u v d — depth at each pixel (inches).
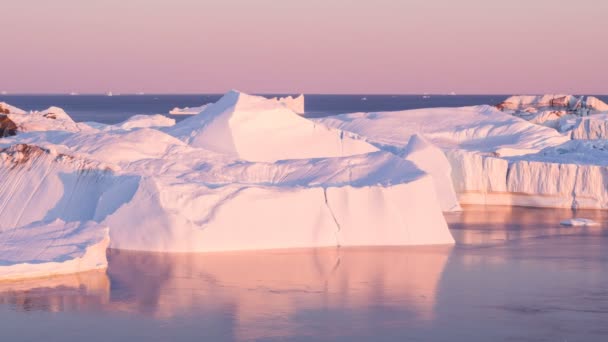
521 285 5364.2
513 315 4692.4
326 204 6515.8
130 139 7578.7
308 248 6328.7
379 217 6535.4
